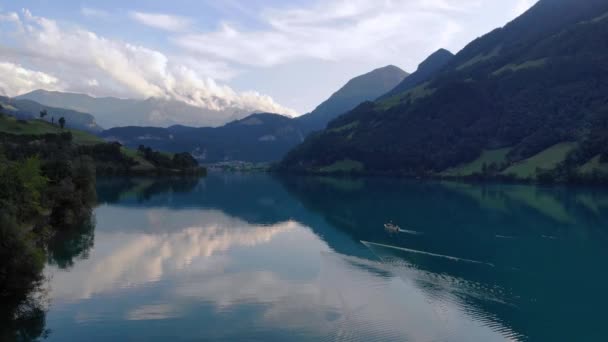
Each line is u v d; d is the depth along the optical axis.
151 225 94.62
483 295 51.50
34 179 72.25
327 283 54.56
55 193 80.62
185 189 186.50
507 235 89.25
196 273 58.22
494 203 142.38
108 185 186.88
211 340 38.38
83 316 43.25
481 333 41.12
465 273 60.75
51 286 51.66
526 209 127.88
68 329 40.41
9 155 157.00
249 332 40.06
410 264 65.06
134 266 61.03
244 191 185.12
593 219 109.62
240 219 106.75
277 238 84.00
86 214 94.12
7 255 44.28
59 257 64.88
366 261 66.38
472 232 92.12
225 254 69.75
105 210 115.88
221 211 120.38
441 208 130.62
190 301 47.62
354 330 40.72
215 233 87.56
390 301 48.41
